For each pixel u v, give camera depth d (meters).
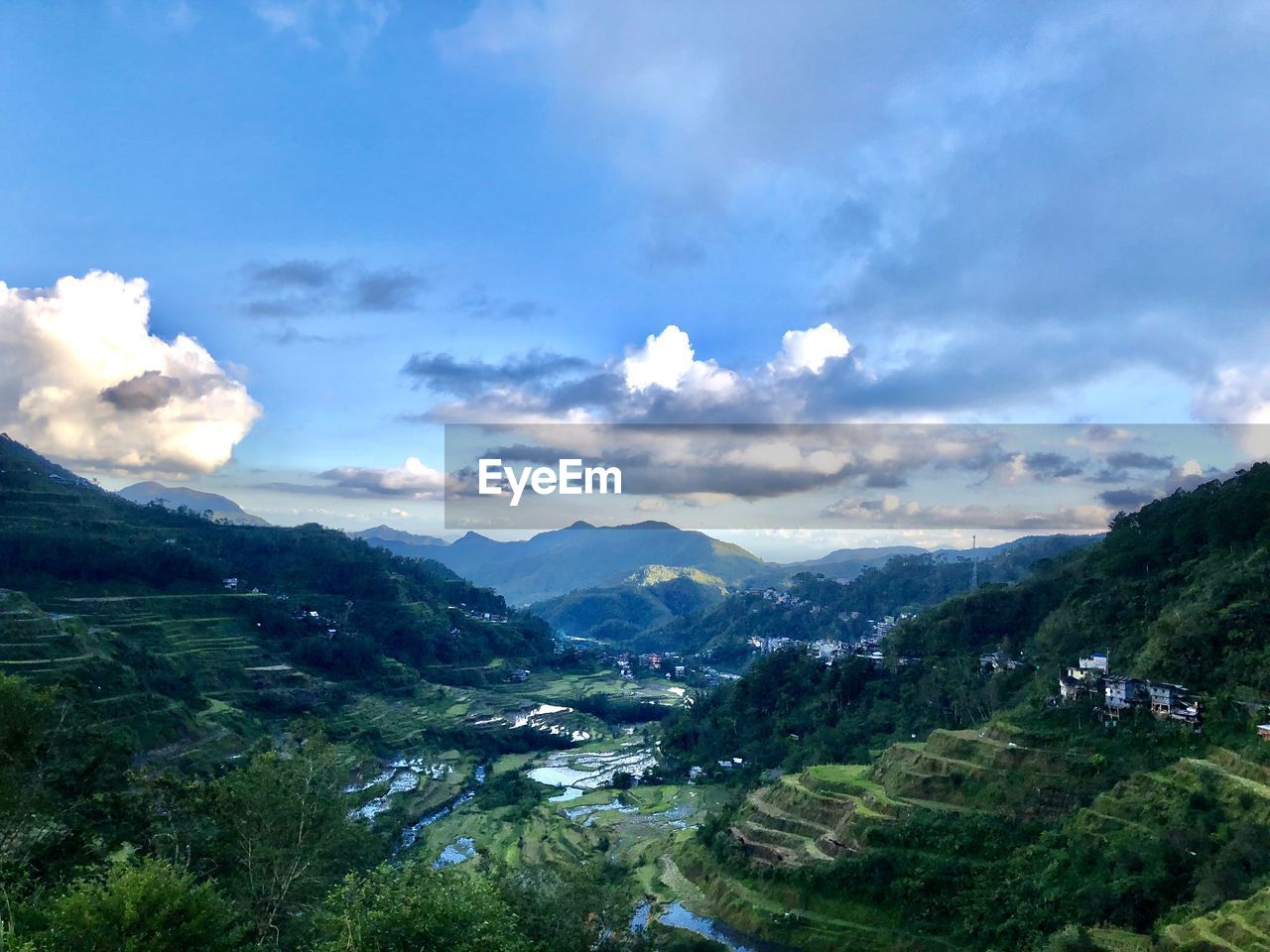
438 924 33.19
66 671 97.38
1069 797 74.38
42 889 36.53
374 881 36.84
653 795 123.06
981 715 107.88
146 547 159.12
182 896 32.62
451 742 150.38
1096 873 63.97
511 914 41.69
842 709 130.88
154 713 101.50
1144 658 89.38
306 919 42.97
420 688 174.50
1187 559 109.38
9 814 41.34
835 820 84.06
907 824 76.69
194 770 97.38
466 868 86.12
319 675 155.50
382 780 119.19
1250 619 84.31
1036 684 101.56
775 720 138.25
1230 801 64.12
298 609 178.75
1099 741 79.56
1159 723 78.88
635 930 65.56
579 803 119.50
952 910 67.38
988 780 79.81
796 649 161.25
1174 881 60.03
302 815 46.19
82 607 136.50
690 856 90.12
